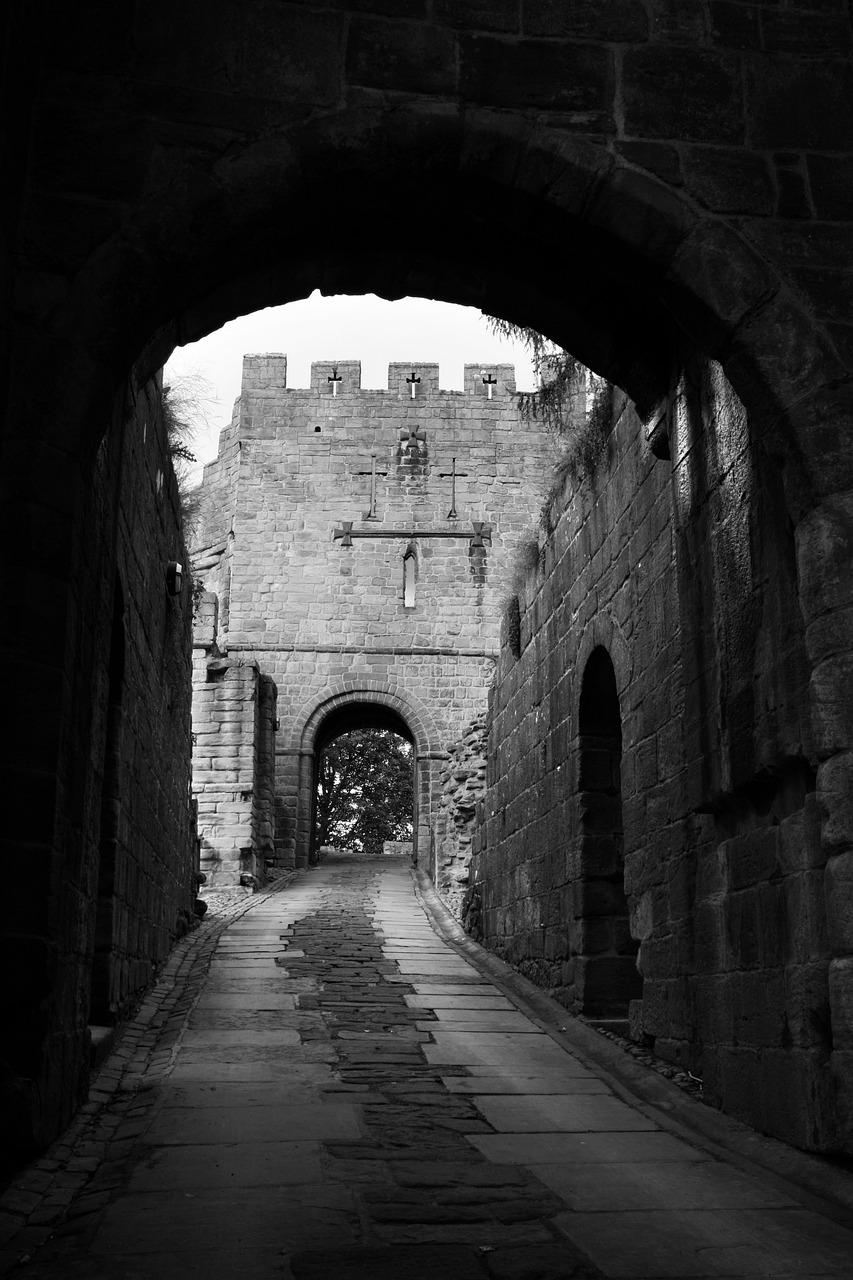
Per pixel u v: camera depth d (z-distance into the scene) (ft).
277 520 105.29
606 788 37.06
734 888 22.74
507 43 20.25
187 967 42.24
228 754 78.64
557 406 37.32
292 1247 14.46
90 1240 14.70
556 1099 25.05
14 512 17.12
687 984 27.07
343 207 20.36
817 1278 13.66
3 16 16.70
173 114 19.20
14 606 16.85
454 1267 13.82
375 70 19.83
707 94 20.49
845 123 20.66
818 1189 17.69
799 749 19.53
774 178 20.21
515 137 19.69
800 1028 19.45
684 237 19.77
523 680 46.55
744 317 19.52
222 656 84.64
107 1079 25.34
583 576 38.09
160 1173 18.10
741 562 22.20
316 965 42.24
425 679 102.01
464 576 104.17
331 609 103.14
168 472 41.09
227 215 19.08
